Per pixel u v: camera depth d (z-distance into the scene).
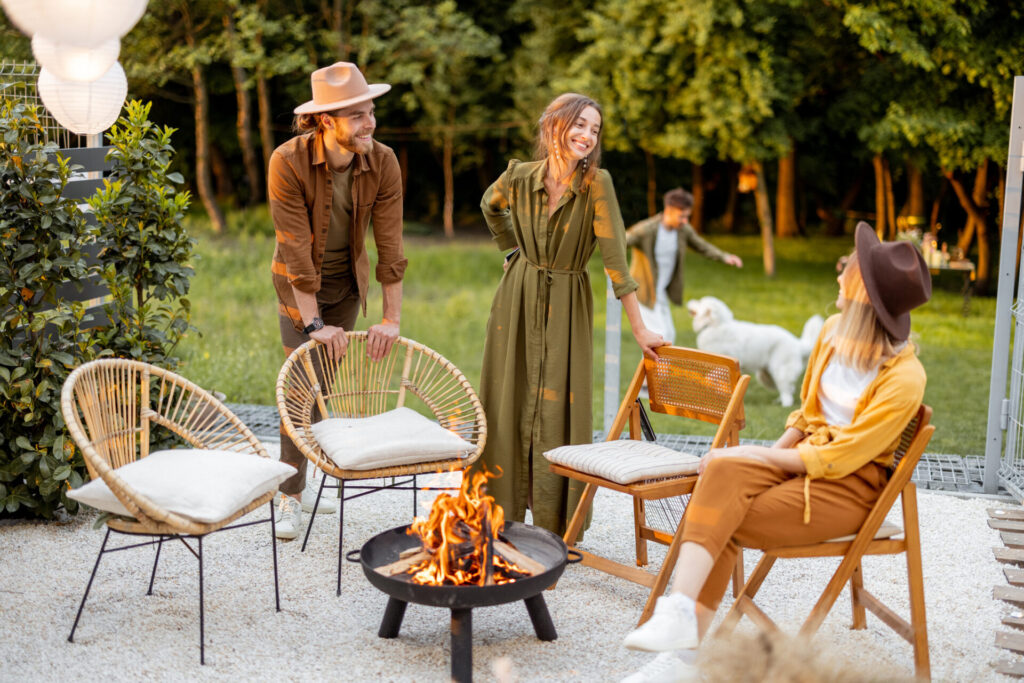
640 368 3.81
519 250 4.01
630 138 14.62
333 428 3.74
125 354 4.48
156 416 3.52
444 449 3.62
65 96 3.80
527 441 3.99
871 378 2.86
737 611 2.91
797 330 10.59
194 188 19.66
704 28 12.66
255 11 15.47
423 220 19.53
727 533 2.71
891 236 15.34
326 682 2.92
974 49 12.02
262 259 13.15
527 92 15.68
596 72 14.31
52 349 4.19
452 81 16.62
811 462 2.78
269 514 4.33
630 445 3.63
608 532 4.31
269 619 3.36
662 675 2.75
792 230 18.09
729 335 7.22
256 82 17.45
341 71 3.73
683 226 7.38
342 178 3.96
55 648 3.10
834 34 13.10
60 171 4.16
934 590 3.69
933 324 11.08
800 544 2.82
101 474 2.90
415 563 3.02
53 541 4.07
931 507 4.61
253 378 7.47
